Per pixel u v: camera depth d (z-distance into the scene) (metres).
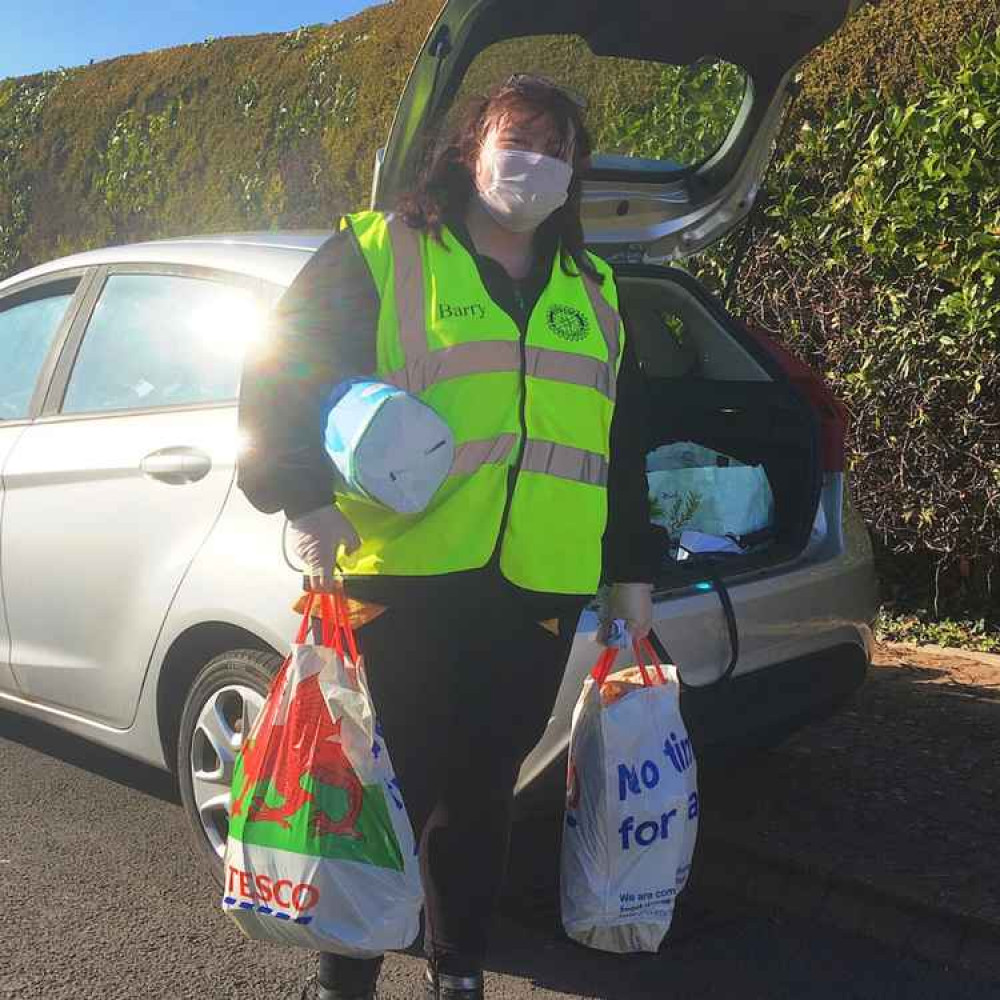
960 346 5.18
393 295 2.35
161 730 3.57
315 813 2.33
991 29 5.08
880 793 3.92
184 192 8.60
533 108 2.33
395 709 2.45
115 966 3.08
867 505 5.67
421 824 2.53
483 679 2.48
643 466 2.66
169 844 3.77
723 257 5.90
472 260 2.39
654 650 2.96
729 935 3.32
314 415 2.31
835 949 3.24
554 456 2.42
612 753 2.65
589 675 2.92
